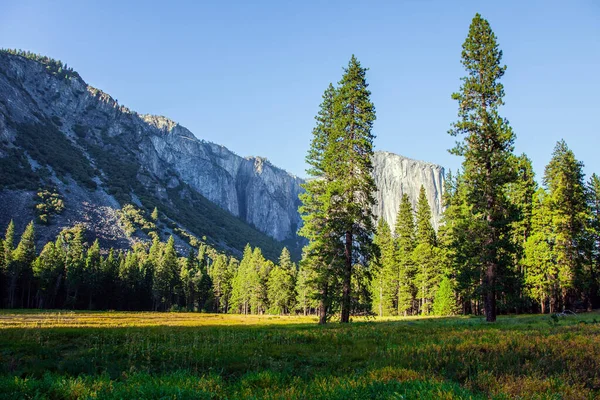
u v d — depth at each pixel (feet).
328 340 46.50
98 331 53.42
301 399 21.77
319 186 98.17
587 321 72.95
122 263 320.70
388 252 209.46
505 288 83.76
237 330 62.49
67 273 285.02
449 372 27.84
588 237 133.18
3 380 25.76
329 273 85.40
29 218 465.06
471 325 67.56
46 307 289.12
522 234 153.28
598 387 24.13
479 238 85.15
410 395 21.20
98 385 25.11
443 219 182.39
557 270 134.00
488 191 85.66
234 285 336.70
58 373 30.12
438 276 178.60
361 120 92.73
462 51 93.30
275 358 36.14
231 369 31.99
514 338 41.06
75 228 460.96
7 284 272.10
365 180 90.12
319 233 93.09
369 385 23.56
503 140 86.07
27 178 577.02
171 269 342.64
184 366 32.24
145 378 26.76
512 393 22.48
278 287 271.90
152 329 62.85
